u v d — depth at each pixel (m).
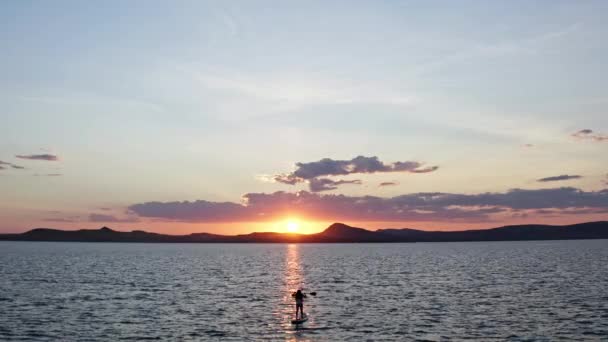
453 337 42.38
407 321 49.62
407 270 123.44
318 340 41.59
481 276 101.50
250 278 102.69
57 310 56.91
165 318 51.66
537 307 57.66
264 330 45.56
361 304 61.59
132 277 103.56
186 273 116.62
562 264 139.25
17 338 42.47
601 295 68.00
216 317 52.25
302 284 88.75
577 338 41.72
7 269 126.25
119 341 41.28
